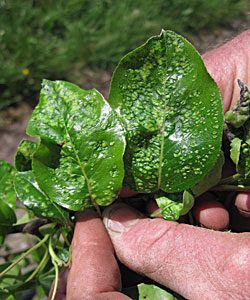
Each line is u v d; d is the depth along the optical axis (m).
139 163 0.21
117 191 0.21
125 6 0.73
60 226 0.23
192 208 0.23
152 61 0.20
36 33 0.69
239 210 0.25
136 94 0.21
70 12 0.71
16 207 0.25
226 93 0.27
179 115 0.20
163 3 0.74
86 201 0.21
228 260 0.20
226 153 0.23
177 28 0.73
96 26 0.71
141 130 0.21
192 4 0.75
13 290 0.24
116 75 0.20
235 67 0.27
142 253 0.22
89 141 0.21
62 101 0.21
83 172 0.21
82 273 0.22
